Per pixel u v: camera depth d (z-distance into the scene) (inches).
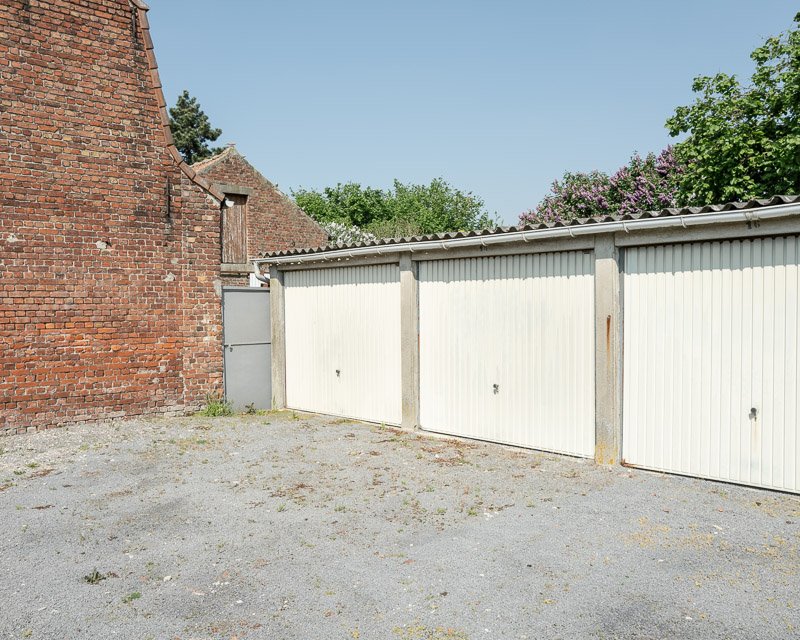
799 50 502.9
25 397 351.6
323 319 435.2
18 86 346.3
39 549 199.6
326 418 423.2
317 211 1630.2
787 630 142.7
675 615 150.7
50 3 356.5
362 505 238.1
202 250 423.2
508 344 324.5
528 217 960.3
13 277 346.6
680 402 262.1
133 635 147.5
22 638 146.7
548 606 157.0
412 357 368.8
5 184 343.0
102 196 378.9
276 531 213.0
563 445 303.1
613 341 276.7
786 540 194.1
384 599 163.2
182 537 209.0
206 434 363.3
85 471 287.1
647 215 258.8
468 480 267.9
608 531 205.8
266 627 150.3
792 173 490.6
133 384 394.0
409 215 1684.3
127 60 388.2
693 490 245.6
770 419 239.0
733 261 246.8
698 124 552.1
